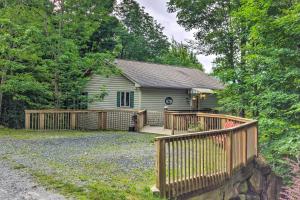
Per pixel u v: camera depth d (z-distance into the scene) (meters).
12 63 14.99
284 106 11.26
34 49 15.59
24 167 7.04
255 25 11.63
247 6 12.17
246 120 9.76
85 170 6.92
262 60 11.53
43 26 17.03
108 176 6.41
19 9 16.52
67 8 17.66
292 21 10.31
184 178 5.77
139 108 19.88
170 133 15.46
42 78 17.17
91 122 17.84
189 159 5.88
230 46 17.20
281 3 11.71
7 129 15.53
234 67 16.23
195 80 25.39
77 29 18.27
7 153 8.88
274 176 10.23
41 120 15.64
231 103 15.15
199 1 17.64
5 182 5.70
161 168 5.35
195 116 14.12
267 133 11.11
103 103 21.50
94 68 18.06
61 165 7.40
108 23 27.38
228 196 7.16
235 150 7.55
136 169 7.16
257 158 9.48
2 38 14.58
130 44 36.00
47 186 5.46
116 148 10.50
